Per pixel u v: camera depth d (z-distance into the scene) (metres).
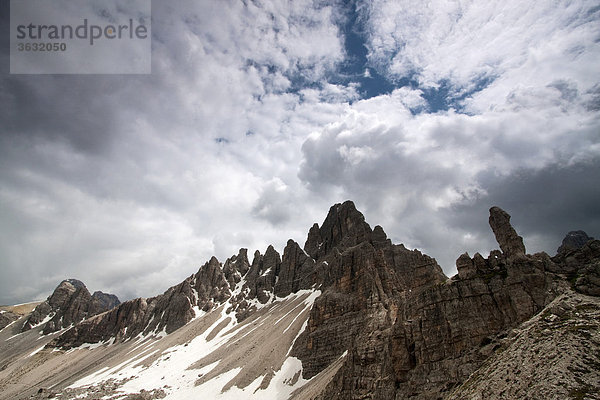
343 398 77.44
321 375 109.56
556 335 43.97
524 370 41.94
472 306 61.69
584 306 47.72
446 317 63.00
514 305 57.34
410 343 67.25
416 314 69.25
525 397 38.12
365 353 82.19
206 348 198.62
